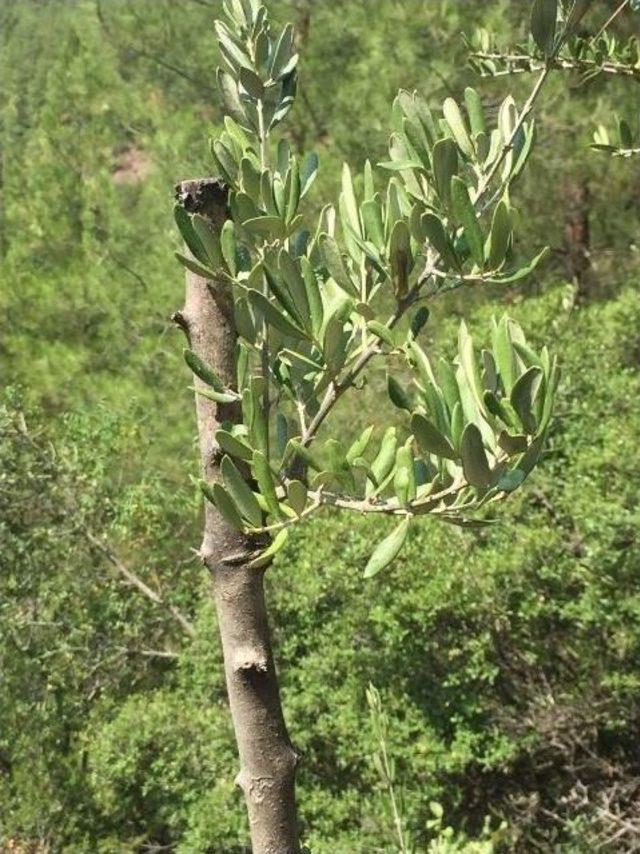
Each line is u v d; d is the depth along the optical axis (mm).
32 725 6973
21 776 6812
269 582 5828
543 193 8391
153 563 7695
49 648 7402
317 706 5625
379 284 1321
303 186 1390
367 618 5559
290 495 1109
